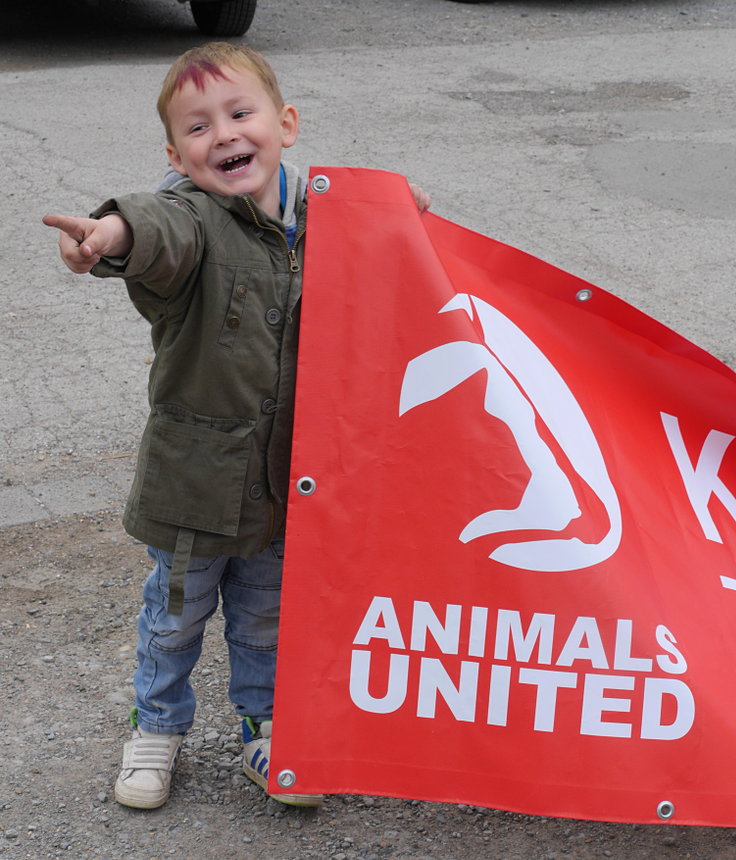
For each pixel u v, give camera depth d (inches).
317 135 325.7
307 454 89.1
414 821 101.2
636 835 100.0
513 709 89.5
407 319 90.3
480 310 97.5
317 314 89.3
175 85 88.2
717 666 91.1
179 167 92.2
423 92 375.2
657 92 376.5
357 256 90.1
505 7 517.3
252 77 88.8
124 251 78.5
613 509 94.3
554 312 101.3
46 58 416.5
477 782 89.8
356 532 89.7
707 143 321.7
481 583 89.5
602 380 101.8
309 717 89.3
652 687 89.1
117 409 183.6
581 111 354.0
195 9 444.8
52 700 116.2
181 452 90.7
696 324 213.5
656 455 101.2
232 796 103.7
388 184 90.9
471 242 99.9
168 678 100.7
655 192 284.2
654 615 90.6
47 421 179.0
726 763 89.0
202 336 87.9
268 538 94.3
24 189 280.2
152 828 99.3
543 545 89.4
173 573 92.5
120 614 131.4
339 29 472.1
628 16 499.2
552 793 89.1
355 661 89.7
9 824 99.1
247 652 102.2
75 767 106.7
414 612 89.7
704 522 99.3
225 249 87.1
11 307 221.1
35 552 143.6
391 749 90.0
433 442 90.0
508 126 338.0
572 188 286.2
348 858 96.4
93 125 332.8
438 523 89.7
